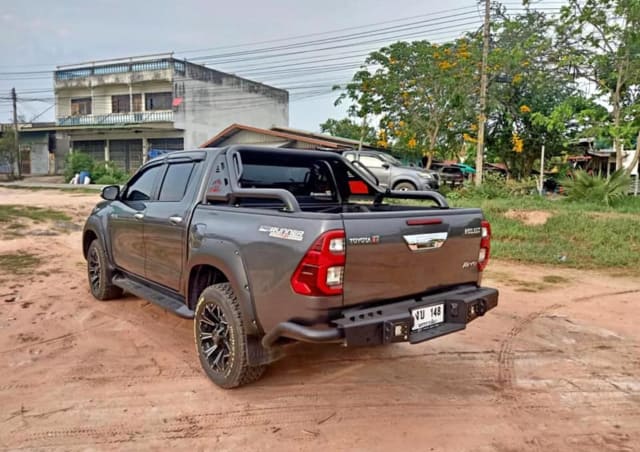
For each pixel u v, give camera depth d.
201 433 2.94
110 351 4.19
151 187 4.71
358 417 3.14
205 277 3.88
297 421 3.09
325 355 4.15
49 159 37.47
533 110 19.45
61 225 11.77
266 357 3.37
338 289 2.78
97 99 34.84
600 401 3.40
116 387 3.53
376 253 2.93
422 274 3.23
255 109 36.59
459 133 19.94
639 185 17.20
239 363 3.31
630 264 7.83
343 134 38.97
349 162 4.64
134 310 5.32
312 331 2.77
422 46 19.48
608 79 13.58
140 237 4.60
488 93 17.52
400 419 3.12
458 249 3.45
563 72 14.56
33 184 28.67
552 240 9.32
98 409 3.21
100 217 5.50
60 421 3.06
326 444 2.83
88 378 3.67
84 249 6.00
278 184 4.42
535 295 6.24
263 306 3.07
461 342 4.51
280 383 3.61
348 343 2.77
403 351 4.27
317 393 3.46
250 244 3.15
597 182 12.25
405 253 3.09
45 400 3.32
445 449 2.79
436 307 3.28
